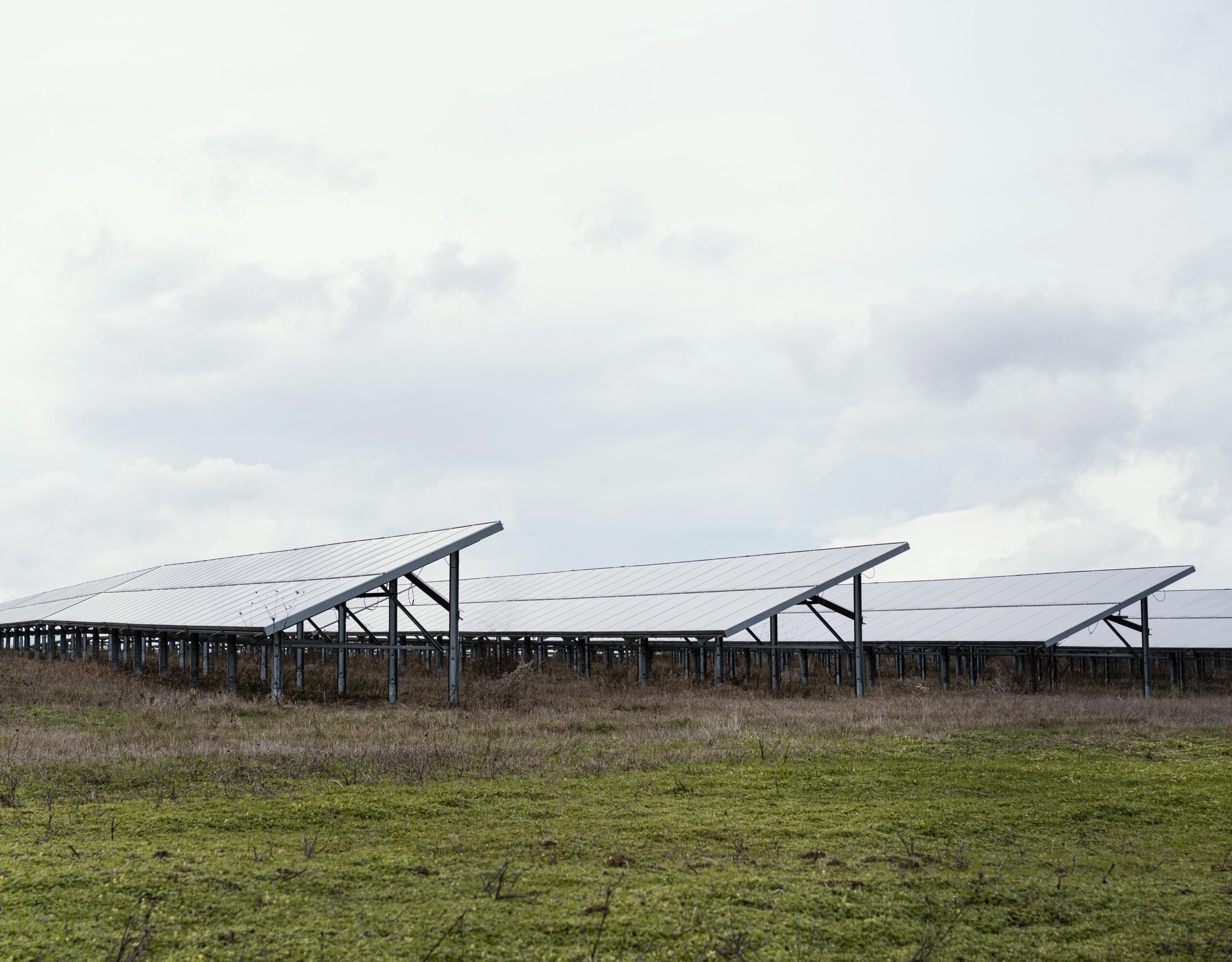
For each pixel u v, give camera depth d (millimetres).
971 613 42938
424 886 8664
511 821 11461
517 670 27328
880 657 55156
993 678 45094
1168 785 14258
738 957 7328
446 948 7250
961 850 10430
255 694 28906
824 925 8047
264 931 7484
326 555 35281
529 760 15766
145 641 46438
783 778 14453
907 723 21125
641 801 12789
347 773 14234
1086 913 8594
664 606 37781
